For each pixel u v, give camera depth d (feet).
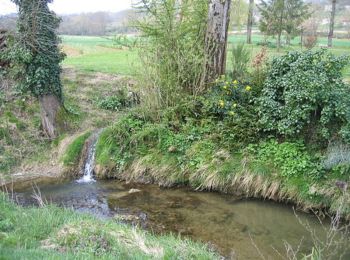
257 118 36.01
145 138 38.27
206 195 33.45
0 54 47.44
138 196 33.45
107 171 37.52
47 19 39.34
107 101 48.93
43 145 41.32
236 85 38.09
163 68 39.96
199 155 35.45
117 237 22.09
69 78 55.16
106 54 82.69
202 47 41.63
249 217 29.71
